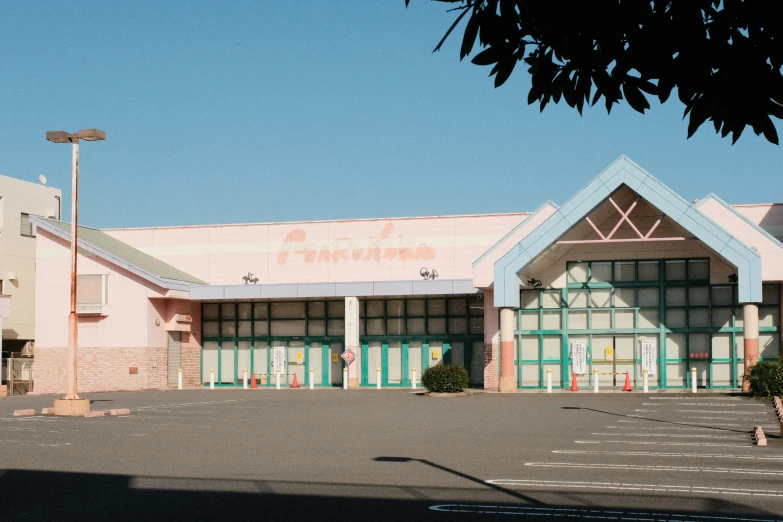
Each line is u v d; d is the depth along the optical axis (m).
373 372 43.28
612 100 5.15
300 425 22.16
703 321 37.50
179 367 43.84
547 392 36.34
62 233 42.62
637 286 38.09
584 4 4.91
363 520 9.80
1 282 47.22
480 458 15.39
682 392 35.69
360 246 44.12
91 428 21.42
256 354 44.66
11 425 22.25
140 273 41.69
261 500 11.16
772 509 10.48
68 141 25.16
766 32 4.74
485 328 38.97
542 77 5.28
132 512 10.39
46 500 11.25
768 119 4.94
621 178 34.72
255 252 45.34
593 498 11.23
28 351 48.47
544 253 36.62
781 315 36.25
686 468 14.05
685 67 4.88
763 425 21.91
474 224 42.88
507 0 5.07
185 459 15.40
